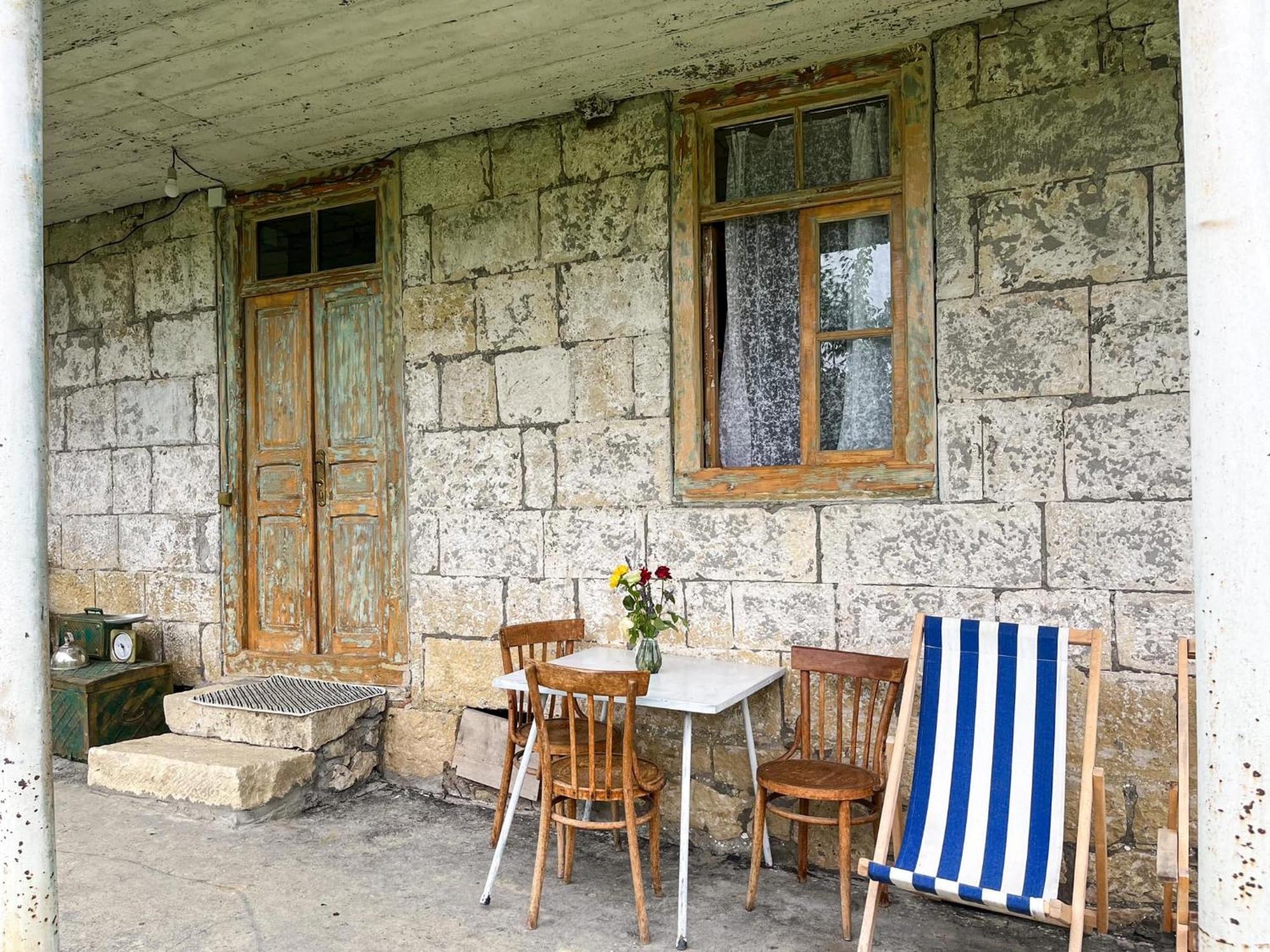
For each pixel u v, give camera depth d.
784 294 3.59
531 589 3.94
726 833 3.46
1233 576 1.55
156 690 4.68
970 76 3.15
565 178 3.88
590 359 3.82
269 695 4.17
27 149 1.99
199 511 4.83
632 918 2.92
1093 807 2.71
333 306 4.54
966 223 3.16
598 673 2.74
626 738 2.77
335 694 4.18
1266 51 1.54
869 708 3.07
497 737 3.90
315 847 3.47
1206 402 1.59
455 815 3.83
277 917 2.90
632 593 3.24
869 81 3.37
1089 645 2.79
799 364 3.55
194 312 4.85
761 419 3.61
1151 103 2.90
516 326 3.98
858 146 3.46
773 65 3.46
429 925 2.86
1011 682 2.68
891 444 3.40
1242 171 1.54
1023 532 3.06
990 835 2.52
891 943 2.77
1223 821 1.56
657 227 3.69
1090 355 2.98
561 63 3.41
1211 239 1.57
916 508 3.22
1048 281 3.04
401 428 4.29
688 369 3.62
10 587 1.93
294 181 4.56
